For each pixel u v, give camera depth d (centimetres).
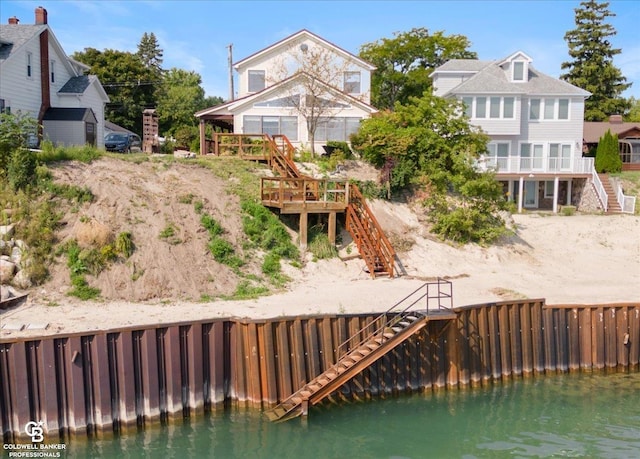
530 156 4403
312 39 3991
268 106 3644
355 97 3959
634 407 1786
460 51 6109
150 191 2530
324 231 2664
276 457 1476
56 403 1523
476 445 1547
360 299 2120
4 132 2434
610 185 4209
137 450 1494
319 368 1748
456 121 3362
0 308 1861
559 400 1831
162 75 8469
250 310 1947
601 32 6397
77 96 3666
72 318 1802
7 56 3067
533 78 4481
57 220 2223
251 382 1712
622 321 2102
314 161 3316
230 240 2419
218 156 3153
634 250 3209
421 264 2652
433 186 3095
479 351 1927
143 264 2159
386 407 1761
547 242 3266
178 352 1639
